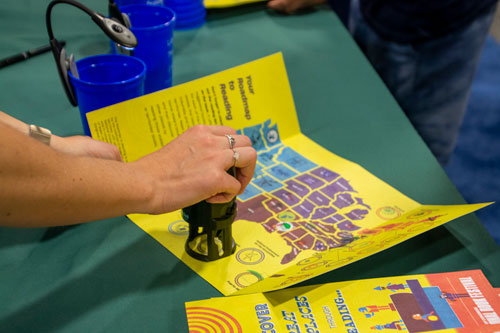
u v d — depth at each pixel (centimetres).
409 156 93
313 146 95
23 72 109
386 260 70
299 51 122
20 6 133
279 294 64
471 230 76
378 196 82
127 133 80
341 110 104
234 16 137
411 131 99
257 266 68
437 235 75
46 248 70
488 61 290
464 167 220
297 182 86
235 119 90
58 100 101
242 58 118
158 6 100
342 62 119
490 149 230
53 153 57
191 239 72
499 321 61
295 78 112
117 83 77
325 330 59
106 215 62
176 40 124
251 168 74
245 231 75
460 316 61
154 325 60
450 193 84
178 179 67
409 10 138
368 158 92
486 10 137
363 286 66
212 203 66
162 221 76
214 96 88
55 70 111
